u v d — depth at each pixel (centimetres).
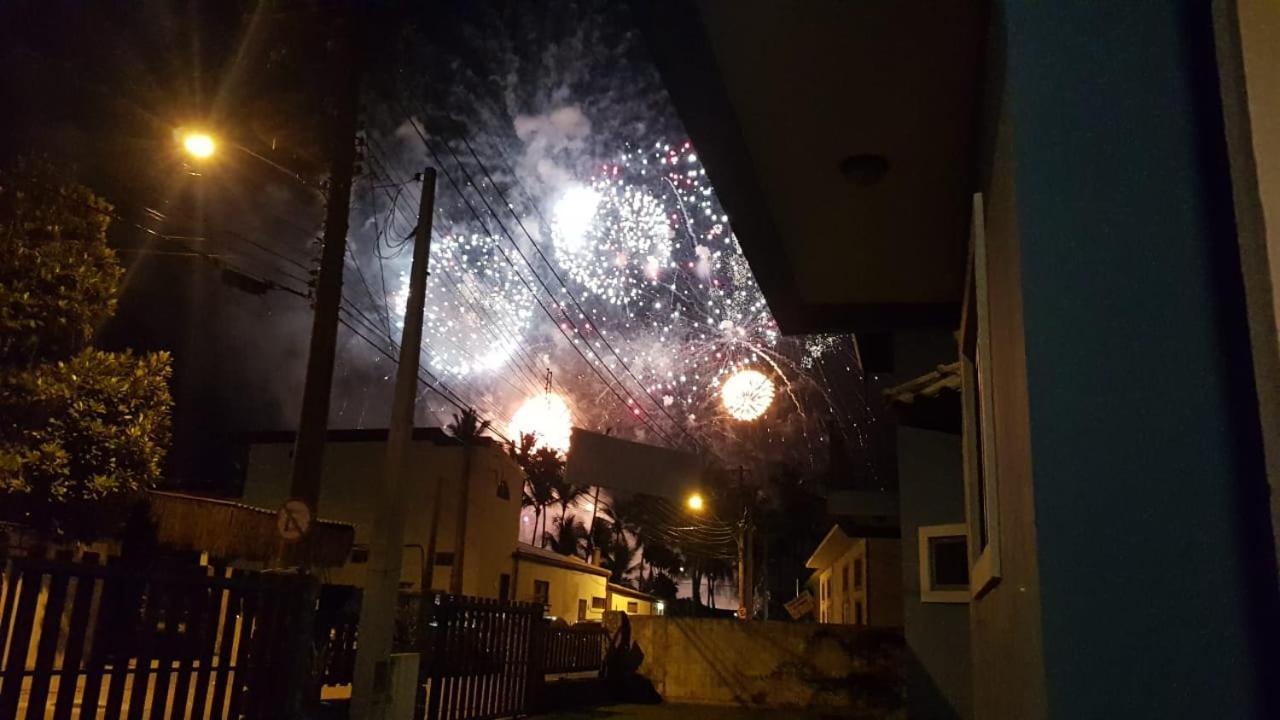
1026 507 202
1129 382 187
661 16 361
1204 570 176
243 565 1866
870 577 1841
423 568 2692
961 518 931
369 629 840
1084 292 194
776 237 566
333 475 2905
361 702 819
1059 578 181
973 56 365
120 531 944
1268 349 173
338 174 1111
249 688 586
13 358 837
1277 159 177
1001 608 293
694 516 3250
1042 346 193
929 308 690
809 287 658
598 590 3900
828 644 1609
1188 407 184
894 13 342
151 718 511
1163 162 197
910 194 498
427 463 2900
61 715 461
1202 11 203
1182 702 171
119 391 862
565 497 5122
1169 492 181
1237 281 188
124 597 497
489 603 1166
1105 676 175
